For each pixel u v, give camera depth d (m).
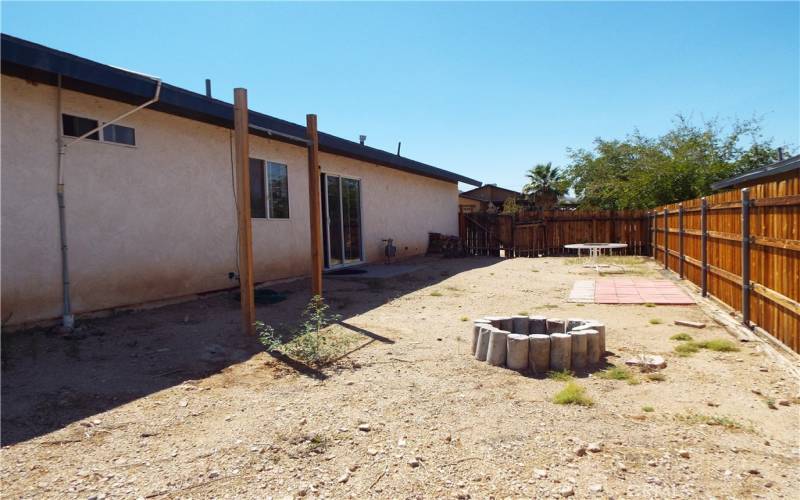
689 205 9.94
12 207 5.54
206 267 8.28
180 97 6.77
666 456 2.97
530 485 2.68
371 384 4.29
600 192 23.92
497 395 4.02
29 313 5.71
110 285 6.70
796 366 4.54
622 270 12.91
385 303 8.26
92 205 6.45
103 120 6.59
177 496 2.59
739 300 6.62
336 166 12.38
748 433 3.27
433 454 3.04
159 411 3.69
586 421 3.49
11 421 3.46
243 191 5.75
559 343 4.60
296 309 7.55
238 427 3.43
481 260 16.48
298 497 2.59
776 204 5.14
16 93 5.60
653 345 5.48
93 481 2.73
